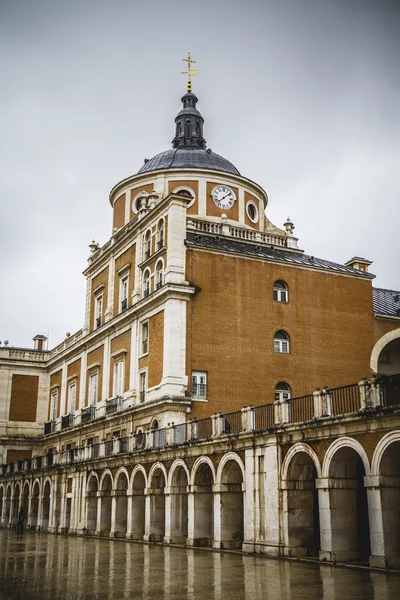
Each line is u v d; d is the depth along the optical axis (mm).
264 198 51562
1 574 19016
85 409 47906
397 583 16031
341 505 21234
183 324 36375
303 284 40062
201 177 47125
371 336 41250
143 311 40000
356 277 41906
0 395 60312
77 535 39594
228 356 36938
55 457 47156
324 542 21078
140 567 20281
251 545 24234
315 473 23609
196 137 54062
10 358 61000
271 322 38500
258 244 42062
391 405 19062
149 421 37250
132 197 48375
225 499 26641
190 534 28312
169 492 30375
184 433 31031
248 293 38344
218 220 46375
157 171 47375
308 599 13789
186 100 55094
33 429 60594
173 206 38031
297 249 43031
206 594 14727
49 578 18031
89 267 51188
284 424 23156
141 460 33281
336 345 39969
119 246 45969
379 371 42344
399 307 44969
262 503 24219
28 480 50219
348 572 18438
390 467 19484
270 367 37781
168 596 14539
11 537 38406
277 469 23438
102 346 46969
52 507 44656
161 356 36750
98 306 49312
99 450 39062
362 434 20062
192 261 37594
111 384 44219
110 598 14398
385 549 18906
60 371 57625
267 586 15789
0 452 58938
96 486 39438
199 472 28562
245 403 36656
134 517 33812
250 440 24953
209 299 37312
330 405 21844
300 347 38938
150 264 40438
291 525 22938
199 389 35969
